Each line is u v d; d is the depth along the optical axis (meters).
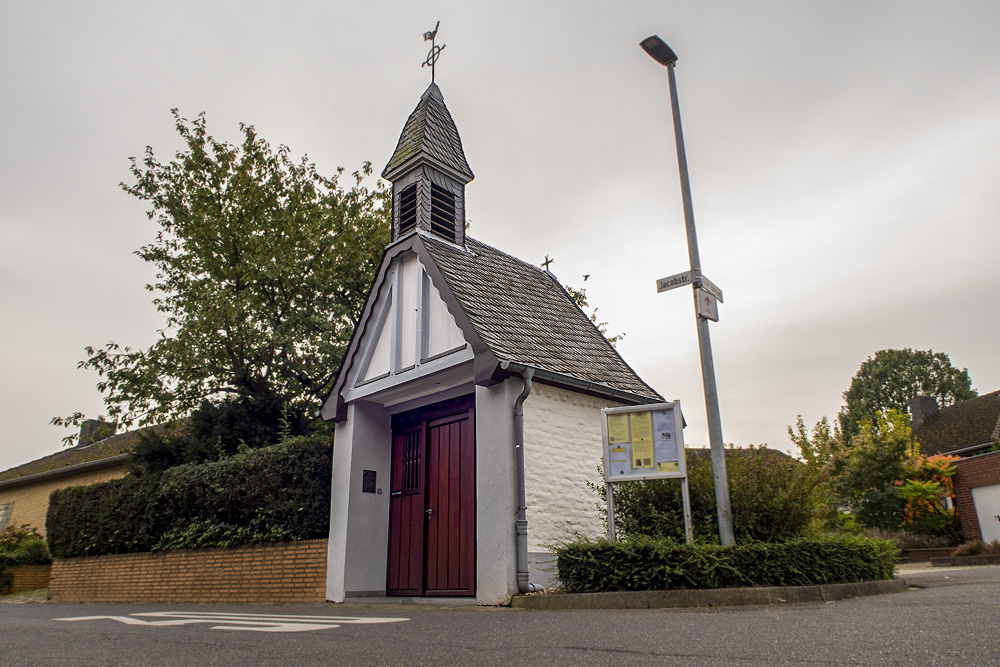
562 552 8.05
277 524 11.88
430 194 13.16
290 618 7.03
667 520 8.64
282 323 17.77
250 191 18.95
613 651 3.92
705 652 3.78
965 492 20.70
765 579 7.34
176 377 17.41
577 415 10.46
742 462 9.09
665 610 6.55
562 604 7.59
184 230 18.80
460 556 10.02
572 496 9.81
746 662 3.46
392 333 11.50
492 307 11.11
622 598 7.21
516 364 9.28
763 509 8.53
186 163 19.14
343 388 11.93
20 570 19.48
